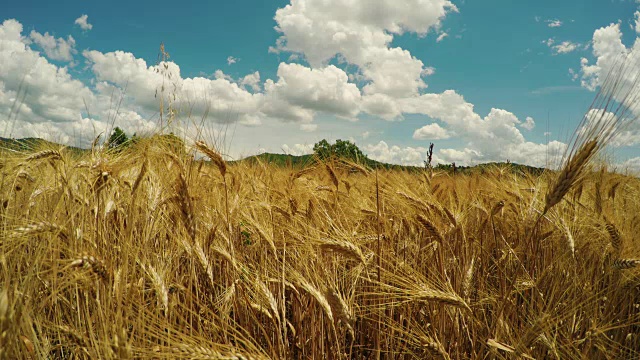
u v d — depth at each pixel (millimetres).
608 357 3311
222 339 3301
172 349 2359
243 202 5551
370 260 4277
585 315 3898
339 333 4281
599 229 4715
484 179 7695
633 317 4016
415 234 5492
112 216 3938
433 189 6465
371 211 5238
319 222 5055
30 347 2295
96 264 2445
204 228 4605
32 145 4176
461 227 4879
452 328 4102
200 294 4250
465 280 4109
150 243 3693
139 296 2760
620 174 6215
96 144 4051
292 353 4137
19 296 2209
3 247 2479
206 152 3809
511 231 5793
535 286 4074
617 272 4230
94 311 2672
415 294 3373
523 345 2969
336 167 5980
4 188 3791
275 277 4508
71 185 3662
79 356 2705
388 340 4281
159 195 3957
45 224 2691
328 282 3979
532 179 6629
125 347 2160
